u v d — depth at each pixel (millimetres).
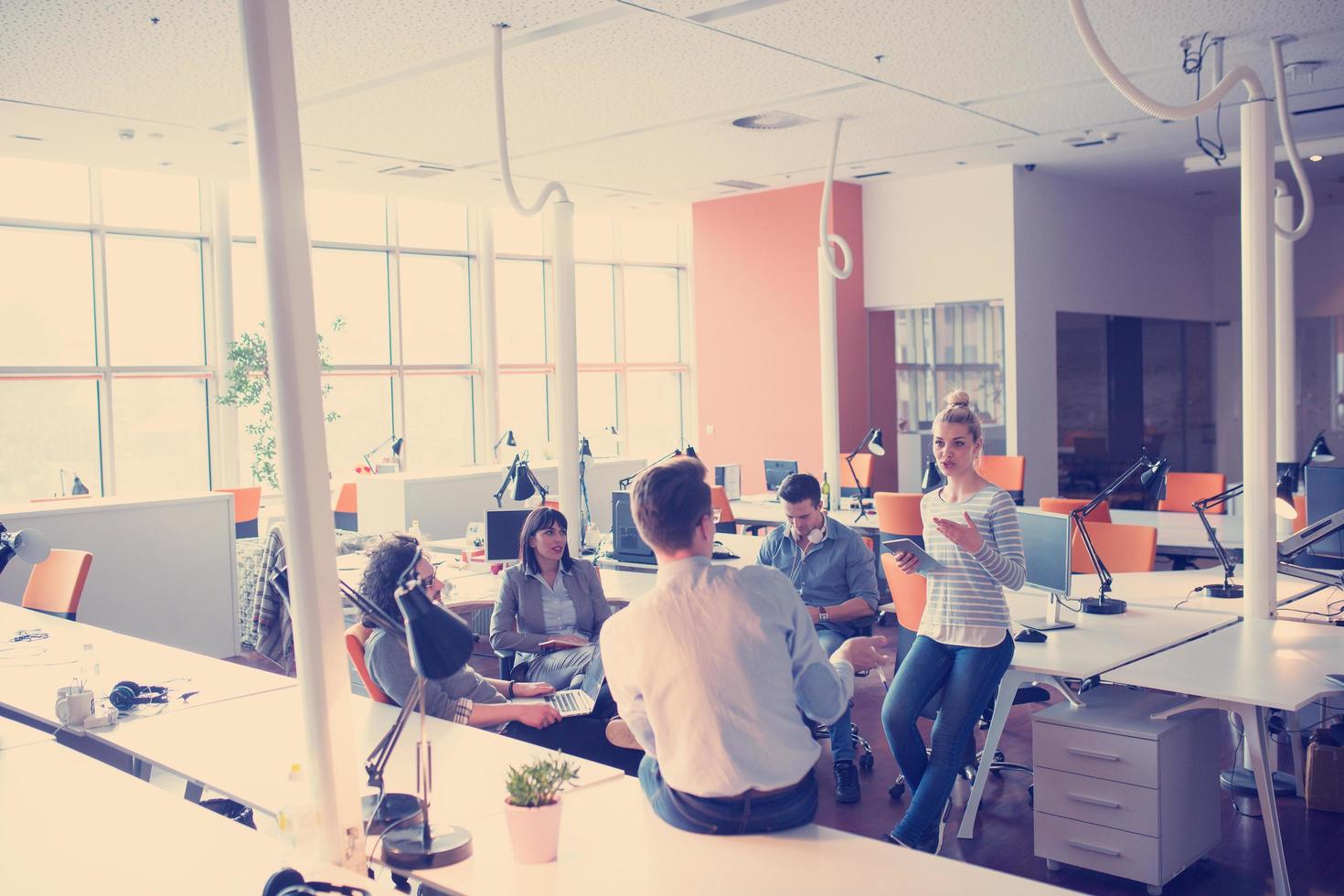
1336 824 3654
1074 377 9758
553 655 4078
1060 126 6871
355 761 2109
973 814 3600
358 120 6051
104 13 4039
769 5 4234
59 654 3795
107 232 9109
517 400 11727
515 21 4359
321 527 2062
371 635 3148
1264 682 3102
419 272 10969
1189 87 5742
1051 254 9336
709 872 1899
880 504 6090
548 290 11891
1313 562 4297
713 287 10703
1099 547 5145
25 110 5605
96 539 5883
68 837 2102
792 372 10125
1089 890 3227
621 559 5547
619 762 3391
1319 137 7719
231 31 4293
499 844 2086
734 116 6172
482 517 7898
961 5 4270
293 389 2023
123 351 9258
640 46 4734
